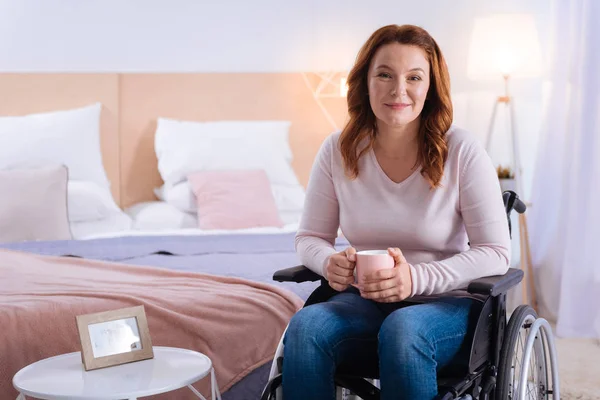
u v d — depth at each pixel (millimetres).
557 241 3793
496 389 1719
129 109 4184
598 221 3510
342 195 1941
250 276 2516
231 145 4008
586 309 3568
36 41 4121
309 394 1646
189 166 3930
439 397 1623
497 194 1856
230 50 4285
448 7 4277
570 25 3727
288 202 3916
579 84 3594
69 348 1972
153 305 2078
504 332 1819
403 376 1600
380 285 1698
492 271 1786
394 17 4312
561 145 3873
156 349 1864
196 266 2701
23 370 1704
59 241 3201
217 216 3670
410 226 1855
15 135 3830
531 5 4246
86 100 4133
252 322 2170
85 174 3895
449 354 1700
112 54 4191
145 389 1553
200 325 2082
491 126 4051
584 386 2787
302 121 4328
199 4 4242
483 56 3924
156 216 3812
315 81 4324
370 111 1944
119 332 1755
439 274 1744
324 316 1707
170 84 4219
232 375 2117
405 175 1897
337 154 1972
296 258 2832
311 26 4312
